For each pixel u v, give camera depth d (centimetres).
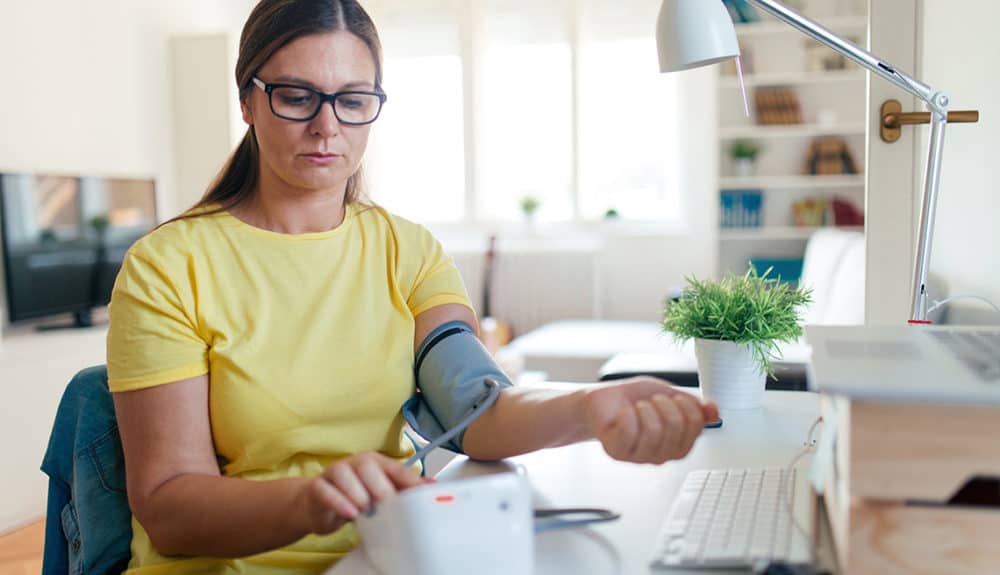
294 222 115
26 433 317
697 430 84
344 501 73
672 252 565
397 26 591
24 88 376
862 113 509
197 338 104
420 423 114
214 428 105
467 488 69
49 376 330
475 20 581
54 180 376
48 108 389
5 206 351
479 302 580
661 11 139
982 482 69
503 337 530
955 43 209
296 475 107
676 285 565
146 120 453
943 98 128
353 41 108
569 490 96
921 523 64
